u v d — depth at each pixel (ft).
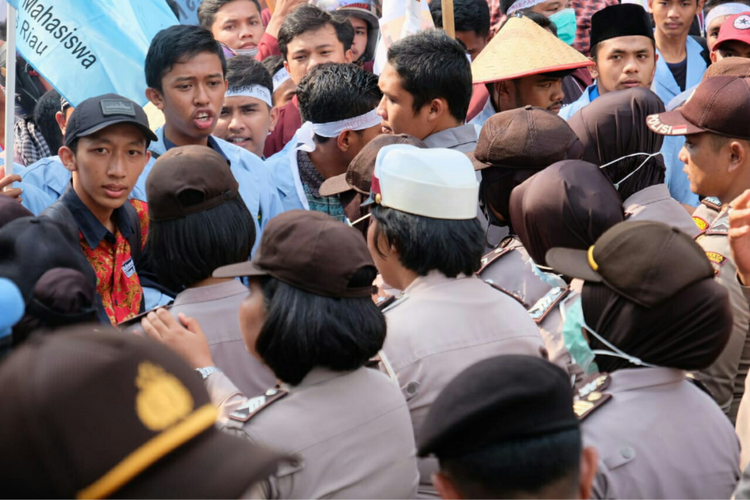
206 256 8.97
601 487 6.63
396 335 8.16
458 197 8.32
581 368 7.98
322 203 15.43
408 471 7.23
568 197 8.96
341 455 6.81
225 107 17.60
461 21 19.98
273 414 6.86
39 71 14.11
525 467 4.96
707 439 7.00
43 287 7.46
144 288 12.09
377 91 14.35
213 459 3.55
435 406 5.22
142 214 12.37
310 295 6.89
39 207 13.12
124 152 11.16
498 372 5.16
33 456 3.19
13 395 3.27
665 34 20.65
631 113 11.40
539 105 15.47
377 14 22.41
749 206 9.05
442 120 13.04
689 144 11.03
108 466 3.26
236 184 9.49
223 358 8.89
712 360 7.04
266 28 23.34
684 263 6.86
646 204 11.34
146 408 3.39
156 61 13.82
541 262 9.52
